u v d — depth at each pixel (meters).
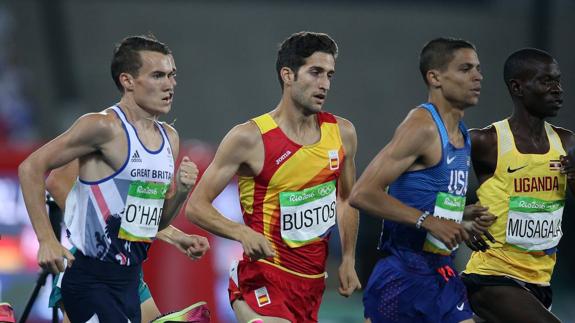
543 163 18.33
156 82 16.27
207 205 16.70
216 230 16.56
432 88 17.36
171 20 50.94
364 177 16.72
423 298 17.16
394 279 17.27
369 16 53.25
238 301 17.36
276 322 16.77
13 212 30.42
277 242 17.00
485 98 52.88
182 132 50.25
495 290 18.45
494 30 53.50
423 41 53.84
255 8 52.38
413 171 17.08
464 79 17.05
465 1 54.47
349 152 17.62
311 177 16.89
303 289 17.12
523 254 18.45
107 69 49.56
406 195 17.12
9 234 30.28
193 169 16.56
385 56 53.38
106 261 16.20
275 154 16.75
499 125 18.55
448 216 17.09
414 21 53.94
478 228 16.66
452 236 16.36
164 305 31.22
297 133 16.95
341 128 17.39
